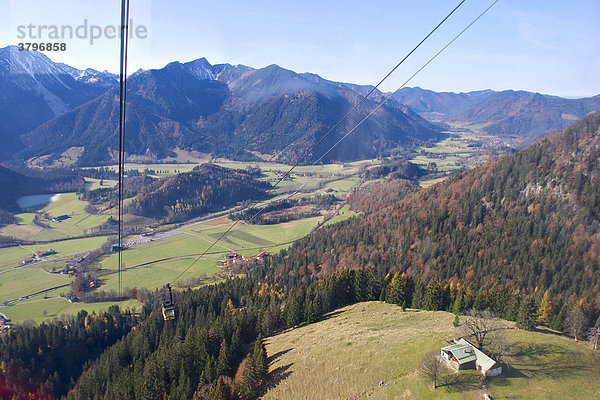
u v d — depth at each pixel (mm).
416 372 54781
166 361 82062
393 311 91188
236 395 66625
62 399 91750
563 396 45844
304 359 69750
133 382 81562
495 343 54000
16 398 88750
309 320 93875
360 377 58781
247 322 92938
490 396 47219
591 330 60656
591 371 50875
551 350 56250
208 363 76750
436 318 80875
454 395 48719
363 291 104750
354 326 81500
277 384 65062
